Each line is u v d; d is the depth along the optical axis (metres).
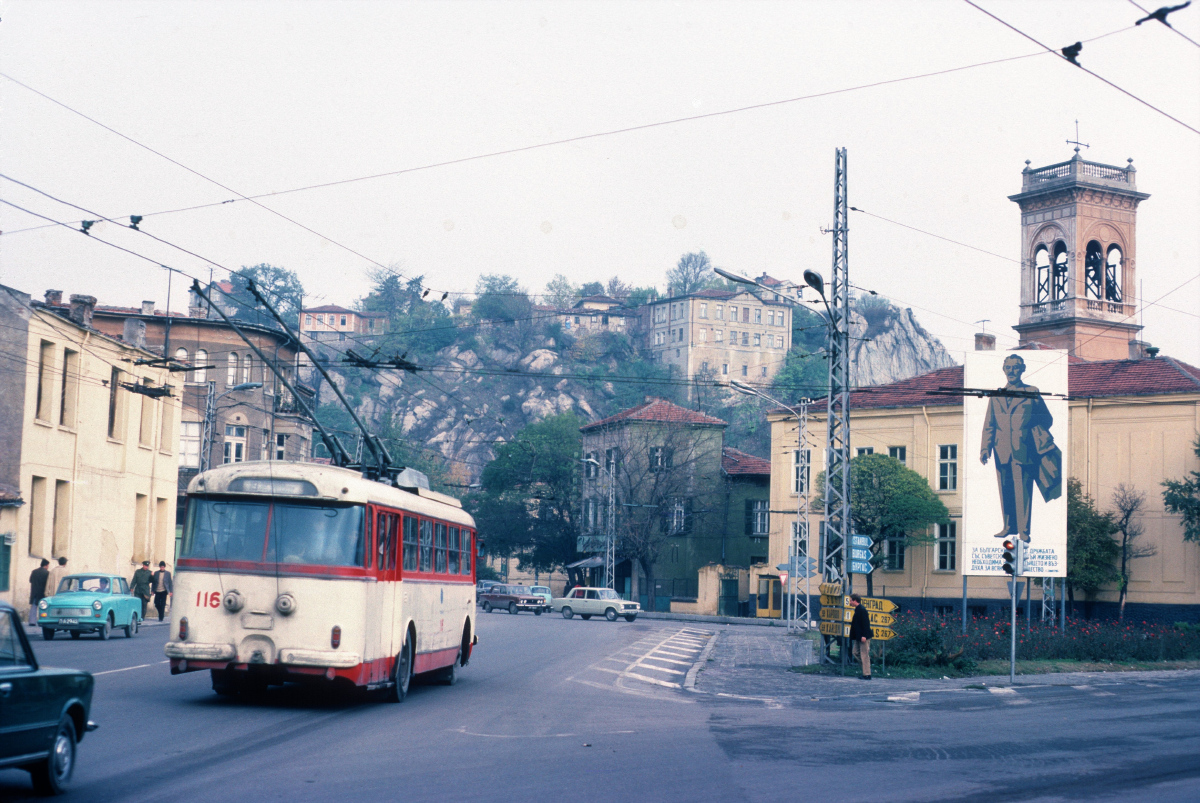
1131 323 76.56
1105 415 52.25
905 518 53.84
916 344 184.50
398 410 163.75
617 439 84.75
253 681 16.61
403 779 10.31
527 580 112.50
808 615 47.28
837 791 10.39
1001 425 38.97
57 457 39.34
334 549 15.33
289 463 15.71
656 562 81.88
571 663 27.62
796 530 60.47
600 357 177.88
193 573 15.32
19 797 9.03
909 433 58.41
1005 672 28.91
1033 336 77.62
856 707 19.50
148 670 20.36
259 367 69.38
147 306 69.94
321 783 9.97
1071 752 13.50
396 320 180.12
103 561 43.12
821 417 61.94
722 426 83.19
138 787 9.54
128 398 45.12
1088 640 34.72
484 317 184.00
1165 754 13.39
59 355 39.50
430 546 19.27
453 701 17.73
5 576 36.12
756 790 10.35
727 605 72.06
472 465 153.50
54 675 9.09
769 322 175.62
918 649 29.05
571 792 9.95
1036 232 78.81
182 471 66.94
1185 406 50.41
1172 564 49.75
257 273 168.50
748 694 21.56
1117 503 50.56
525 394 168.12
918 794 10.30
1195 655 37.22
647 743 13.43
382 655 16.28
